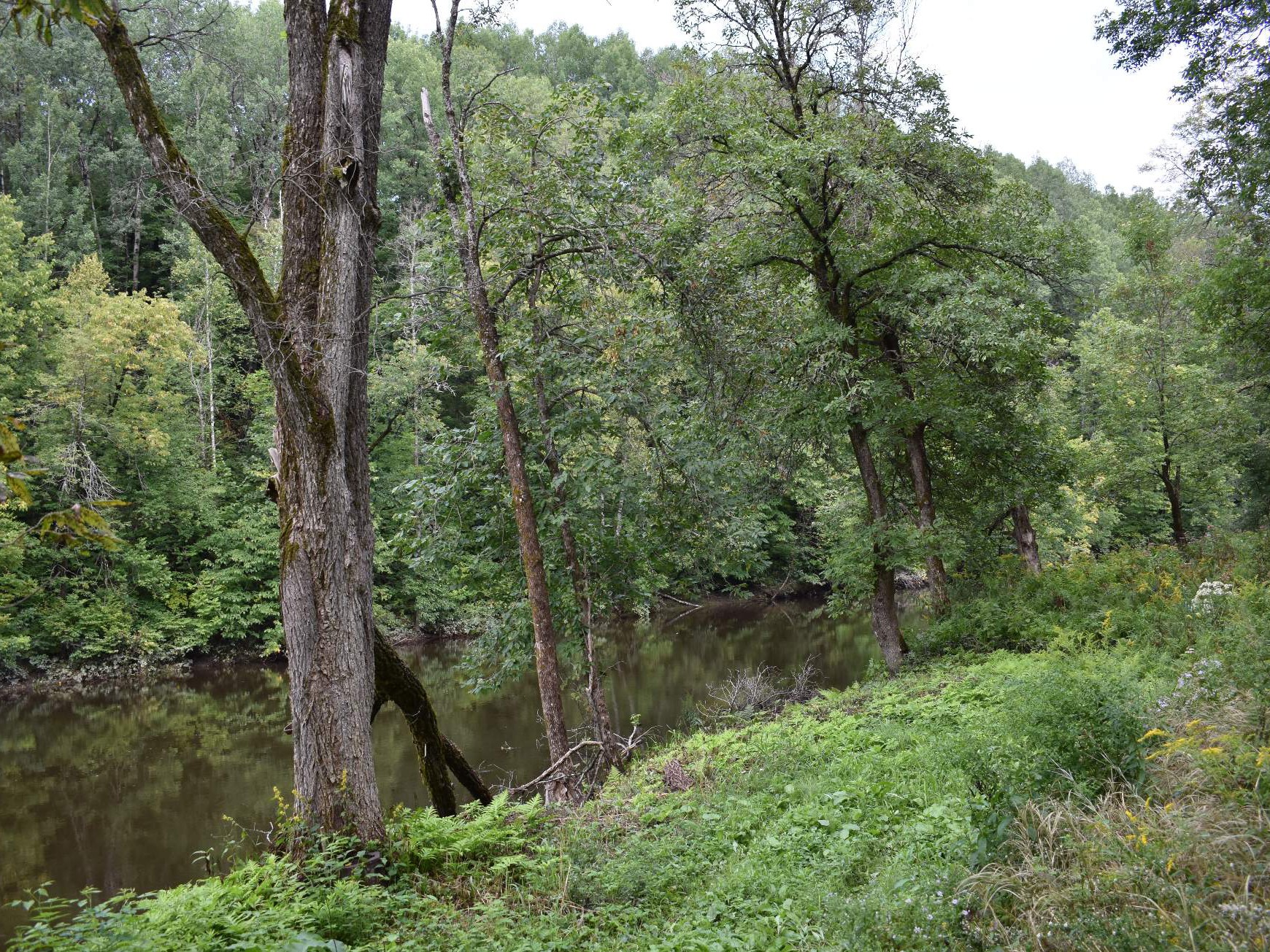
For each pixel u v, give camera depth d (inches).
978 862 181.3
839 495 825.5
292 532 266.7
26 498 141.9
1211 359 1005.8
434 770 368.2
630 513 502.3
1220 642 348.8
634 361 478.0
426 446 499.2
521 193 441.1
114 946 171.9
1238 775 185.6
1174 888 150.0
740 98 615.8
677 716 667.4
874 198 582.9
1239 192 609.9
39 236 1190.9
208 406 1302.9
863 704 474.9
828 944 180.1
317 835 251.6
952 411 589.3
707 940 198.4
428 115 445.1
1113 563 629.9
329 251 276.4
